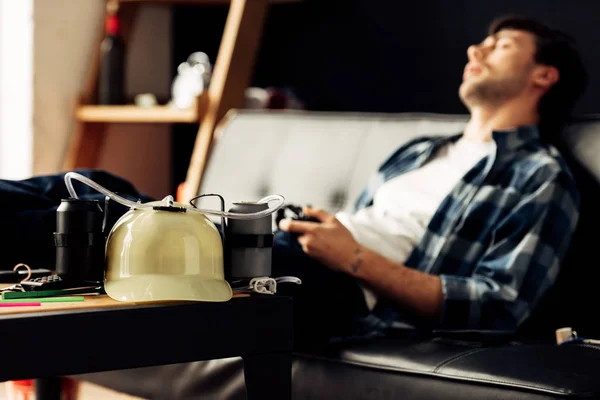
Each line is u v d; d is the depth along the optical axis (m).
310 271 1.90
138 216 1.32
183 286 1.26
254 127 2.71
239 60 3.20
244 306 1.29
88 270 1.35
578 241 2.03
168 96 3.76
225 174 2.70
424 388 1.60
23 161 3.50
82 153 3.58
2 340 1.08
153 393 1.96
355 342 1.81
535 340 1.88
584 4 2.91
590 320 2.00
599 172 2.05
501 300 1.89
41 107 3.51
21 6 3.49
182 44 3.85
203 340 1.25
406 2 3.29
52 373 1.12
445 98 3.21
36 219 1.67
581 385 1.46
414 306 1.93
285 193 2.55
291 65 3.59
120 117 3.42
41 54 3.50
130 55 3.73
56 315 1.12
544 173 2.02
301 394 1.78
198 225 1.31
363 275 1.92
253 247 1.38
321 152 2.53
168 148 3.90
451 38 3.19
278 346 1.33
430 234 2.07
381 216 2.18
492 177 2.09
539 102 2.22
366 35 3.40
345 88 3.45
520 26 2.26
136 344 1.19
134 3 3.64
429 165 2.26
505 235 1.99
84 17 3.63
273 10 3.64
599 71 2.89
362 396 1.68
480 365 1.57
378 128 2.47
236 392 1.80
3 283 1.47
